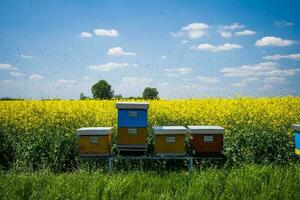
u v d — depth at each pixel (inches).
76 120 668.7
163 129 384.2
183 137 384.5
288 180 295.7
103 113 711.1
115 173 383.6
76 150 457.1
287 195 268.7
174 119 628.4
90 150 385.1
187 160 447.2
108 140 385.7
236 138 465.1
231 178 304.2
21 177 317.7
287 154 452.1
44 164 427.5
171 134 383.2
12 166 451.2
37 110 781.3
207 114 681.0
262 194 266.1
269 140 453.4
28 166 449.1
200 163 446.0
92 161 441.1
